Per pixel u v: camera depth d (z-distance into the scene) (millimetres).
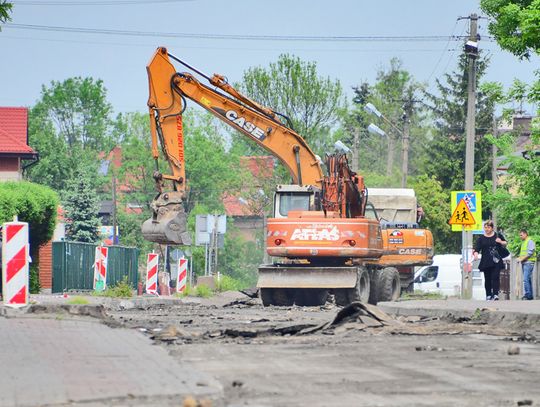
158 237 81875
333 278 80750
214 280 126938
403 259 103125
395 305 63125
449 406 21281
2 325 39812
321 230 83375
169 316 56688
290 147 88188
